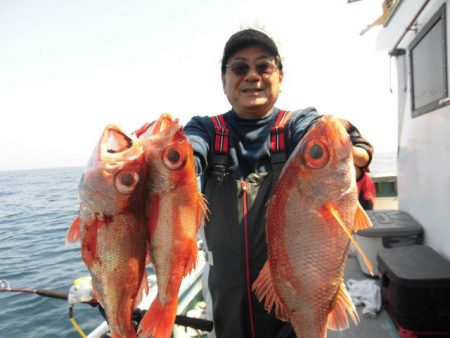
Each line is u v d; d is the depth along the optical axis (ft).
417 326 9.86
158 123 5.48
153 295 11.22
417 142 15.25
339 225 5.04
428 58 14.03
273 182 6.79
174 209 5.04
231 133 7.25
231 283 6.70
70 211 75.00
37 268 33.47
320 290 5.11
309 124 6.52
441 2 12.55
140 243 5.21
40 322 22.06
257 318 6.66
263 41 6.88
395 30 17.13
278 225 5.26
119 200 5.04
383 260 11.48
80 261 34.86
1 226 61.57
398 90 18.06
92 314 22.59
